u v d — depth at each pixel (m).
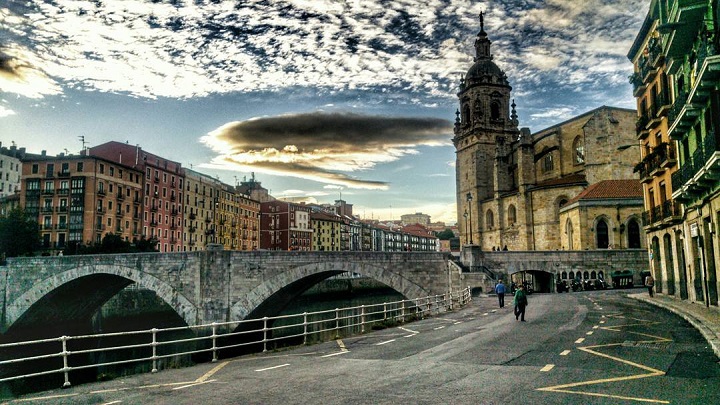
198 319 49.38
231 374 15.56
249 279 49.62
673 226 35.34
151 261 52.19
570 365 14.05
